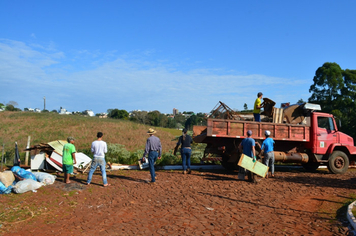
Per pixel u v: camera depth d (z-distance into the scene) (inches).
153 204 279.7
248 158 380.8
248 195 316.2
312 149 491.2
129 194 317.1
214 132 432.1
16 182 321.7
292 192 333.7
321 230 209.9
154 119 2866.6
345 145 506.3
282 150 489.1
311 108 484.4
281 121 478.0
